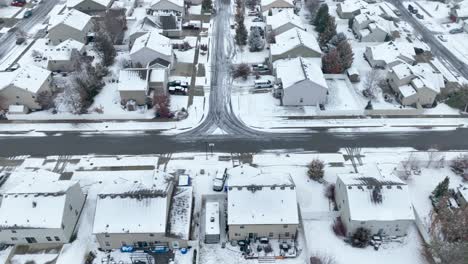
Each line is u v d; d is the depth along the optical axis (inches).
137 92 3326.8
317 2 5022.1
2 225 2177.7
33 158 2903.5
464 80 3786.9
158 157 2920.8
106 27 4313.5
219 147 3016.7
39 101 3304.6
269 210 2256.4
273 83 3690.9
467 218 2225.6
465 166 2770.7
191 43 4352.9
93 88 3462.1
